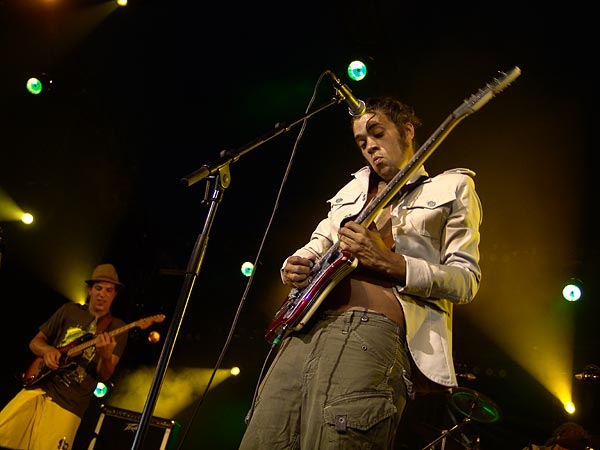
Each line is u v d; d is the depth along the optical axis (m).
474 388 7.32
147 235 7.91
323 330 1.97
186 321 7.92
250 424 1.98
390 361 1.89
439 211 2.12
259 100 8.07
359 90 7.40
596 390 6.88
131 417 4.95
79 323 5.13
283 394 1.95
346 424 1.78
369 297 1.98
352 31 6.70
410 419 6.41
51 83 6.85
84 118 7.54
